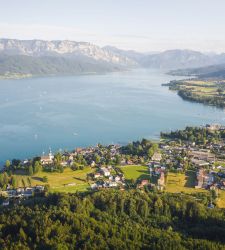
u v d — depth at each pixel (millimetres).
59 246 184250
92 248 185875
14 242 193125
